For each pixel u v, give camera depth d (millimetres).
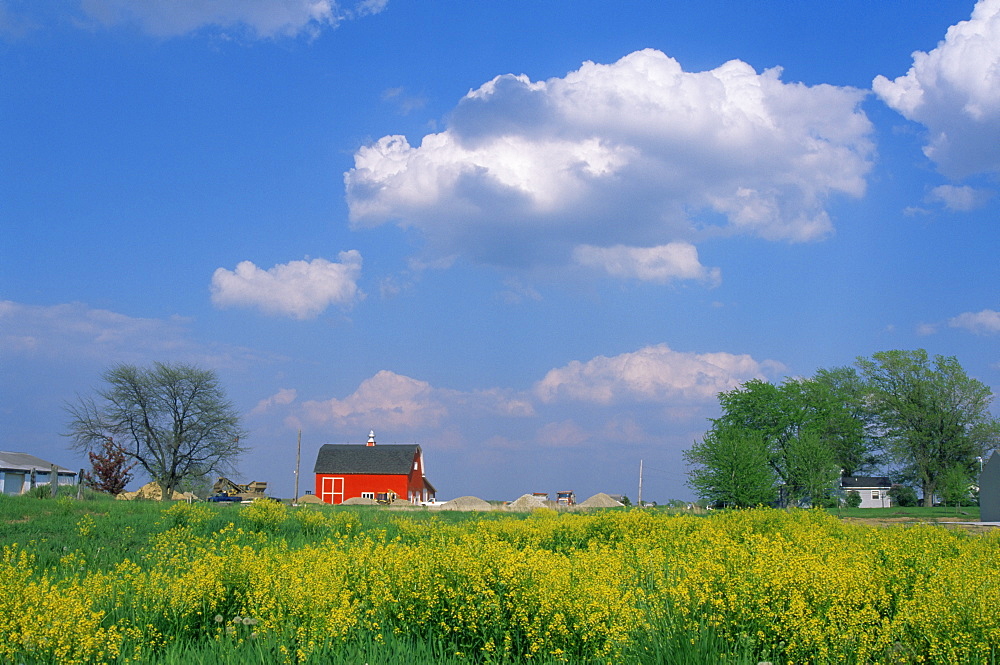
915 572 11391
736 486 49875
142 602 9719
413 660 8188
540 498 60438
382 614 9359
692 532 18203
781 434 72188
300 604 9039
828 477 64562
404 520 22047
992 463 50406
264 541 17484
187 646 8836
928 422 79375
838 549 13594
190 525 20719
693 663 7715
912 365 81688
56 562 15312
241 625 9312
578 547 18047
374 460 90062
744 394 73375
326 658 8016
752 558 10344
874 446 84938
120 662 8047
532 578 9172
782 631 8281
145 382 69438
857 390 86688
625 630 8375
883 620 8383
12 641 7824
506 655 8430
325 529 22000
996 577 9922
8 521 22547
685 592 8727
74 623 8094
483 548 11336
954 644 7871
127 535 19797
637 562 12211
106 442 70250
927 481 80125
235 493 81438
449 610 9195
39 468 69125
